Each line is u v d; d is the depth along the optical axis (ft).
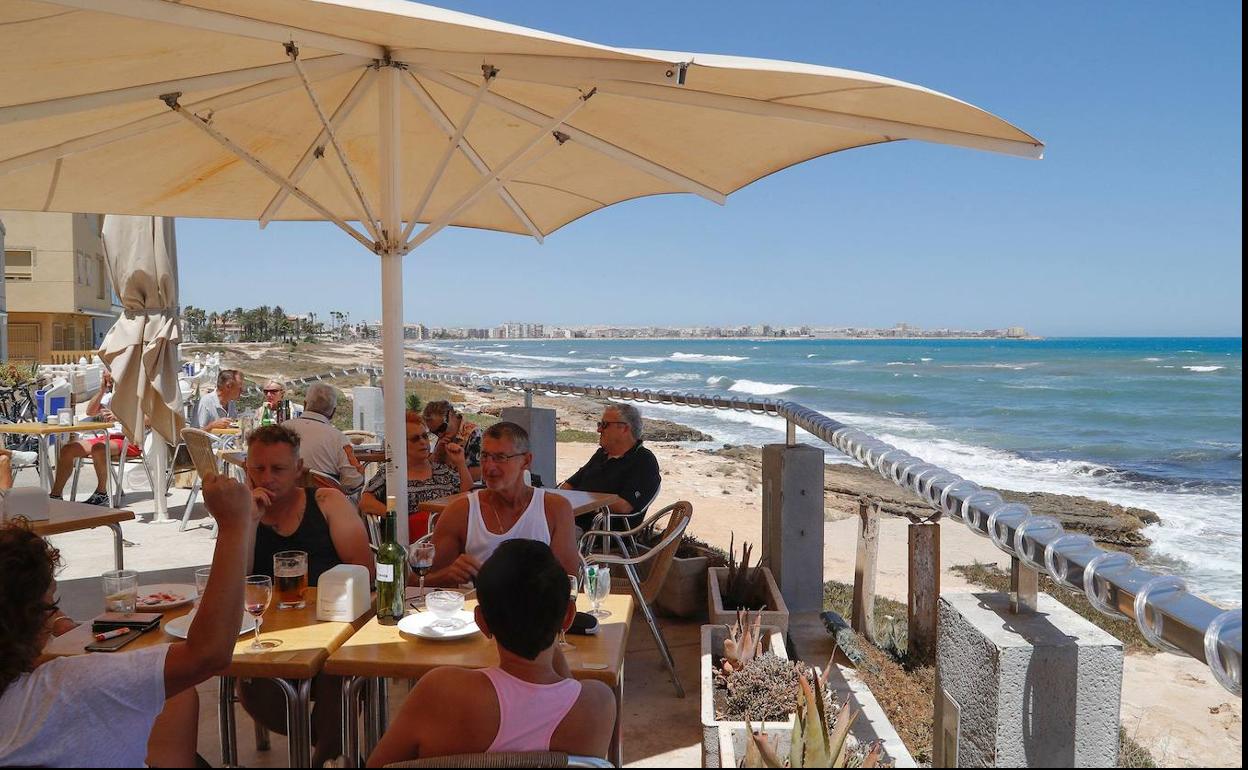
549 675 6.38
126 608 9.05
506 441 11.09
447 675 6.26
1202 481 52.54
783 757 8.80
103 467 26.30
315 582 10.75
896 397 127.13
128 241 23.61
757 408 18.38
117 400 23.70
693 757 11.19
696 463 47.96
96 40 9.96
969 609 7.50
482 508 11.36
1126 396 127.34
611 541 17.25
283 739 11.72
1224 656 4.70
